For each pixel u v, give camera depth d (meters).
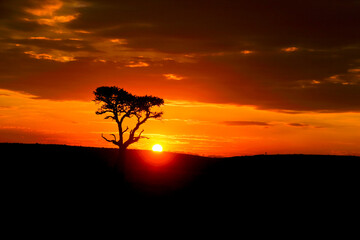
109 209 31.33
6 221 26.41
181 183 43.34
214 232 26.45
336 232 27.16
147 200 35.00
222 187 41.44
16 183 38.81
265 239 25.22
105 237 24.34
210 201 35.34
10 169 46.38
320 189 40.31
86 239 23.70
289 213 31.75
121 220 28.38
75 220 27.67
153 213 30.77
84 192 36.78
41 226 25.78
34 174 44.31
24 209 29.67
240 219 29.78
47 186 38.41
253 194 38.16
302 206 33.91
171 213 30.95
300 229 27.66
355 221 29.81
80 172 47.62
